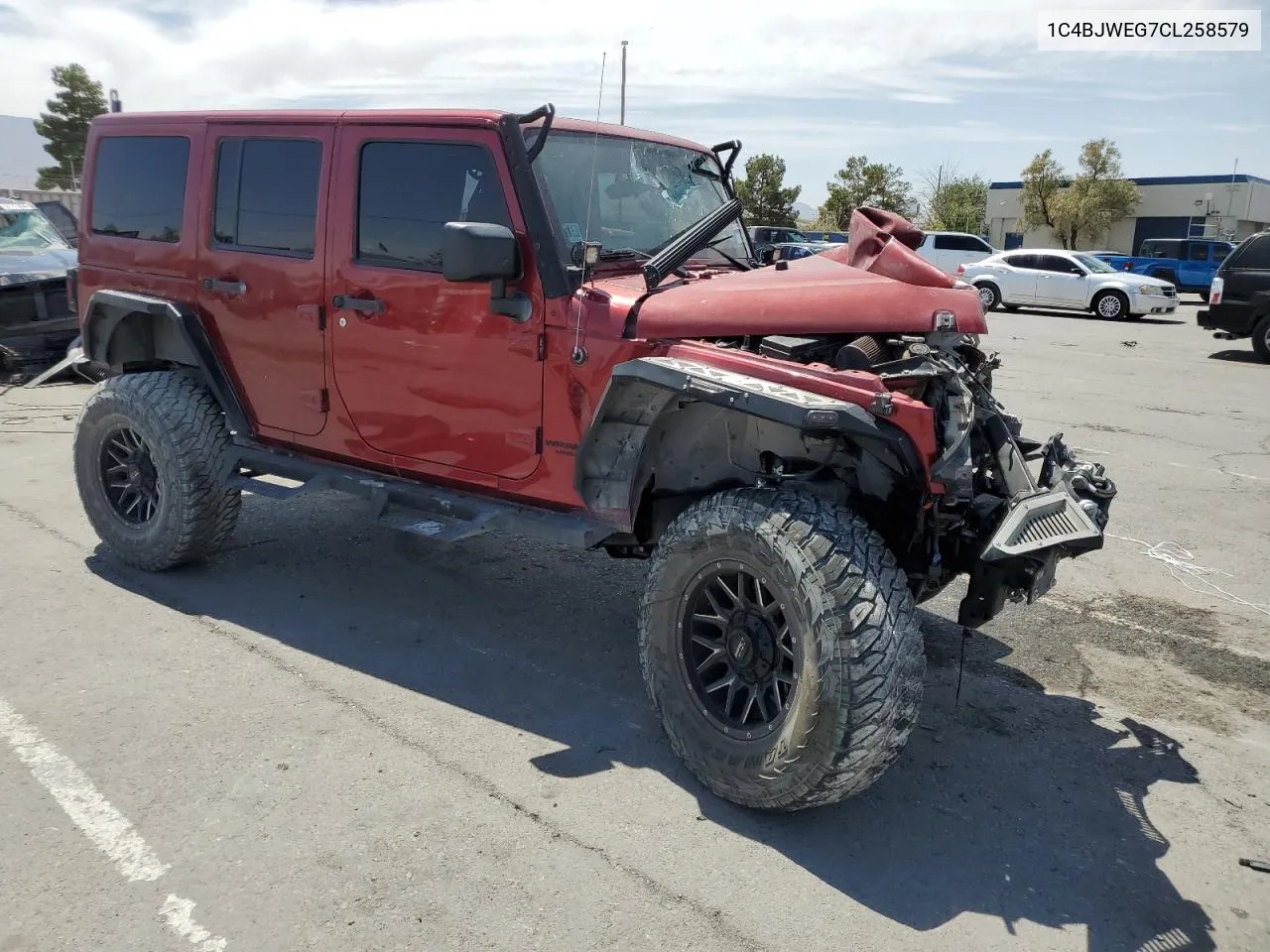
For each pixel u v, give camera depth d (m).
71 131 41.69
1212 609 5.17
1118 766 3.65
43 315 10.68
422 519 4.23
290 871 2.89
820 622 2.94
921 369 3.34
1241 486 7.53
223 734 3.63
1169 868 3.06
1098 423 9.86
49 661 4.15
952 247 29.77
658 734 3.78
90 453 5.17
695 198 4.66
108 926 2.65
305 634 4.53
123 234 5.23
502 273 3.56
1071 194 50.47
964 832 3.21
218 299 4.78
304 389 4.56
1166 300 23.47
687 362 3.35
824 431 3.14
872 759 2.97
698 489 3.70
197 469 4.87
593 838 3.10
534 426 3.84
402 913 2.73
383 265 4.16
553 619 4.84
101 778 3.32
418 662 4.29
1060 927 2.78
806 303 3.53
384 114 4.11
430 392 4.10
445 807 3.23
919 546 3.47
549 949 2.62
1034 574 3.21
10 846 2.97
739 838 3.13
